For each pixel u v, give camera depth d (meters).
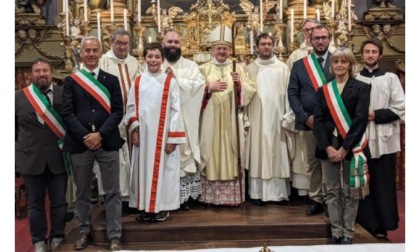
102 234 3.83
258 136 4.55
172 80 4.05
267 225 3.90
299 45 5.16
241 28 5.40
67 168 3.91
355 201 3.62
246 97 4.48
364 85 3.52
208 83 4.47
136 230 3.86
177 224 3.92
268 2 5.66
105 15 5.44
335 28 4.96
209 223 3.94
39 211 3.87
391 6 6.48
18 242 4.57
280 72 4.58
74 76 3.60
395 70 6.52
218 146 4.42
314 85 3.99
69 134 3.60
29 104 3.77
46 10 6.66
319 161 4.02
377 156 4.09
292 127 4.40
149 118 3.94
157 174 3.93
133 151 4.05
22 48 6.45
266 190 4.53
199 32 5.36
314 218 4.05
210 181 4.47
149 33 5.71
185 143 4.27
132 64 4.46
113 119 3.57
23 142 3.80
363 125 3.49
